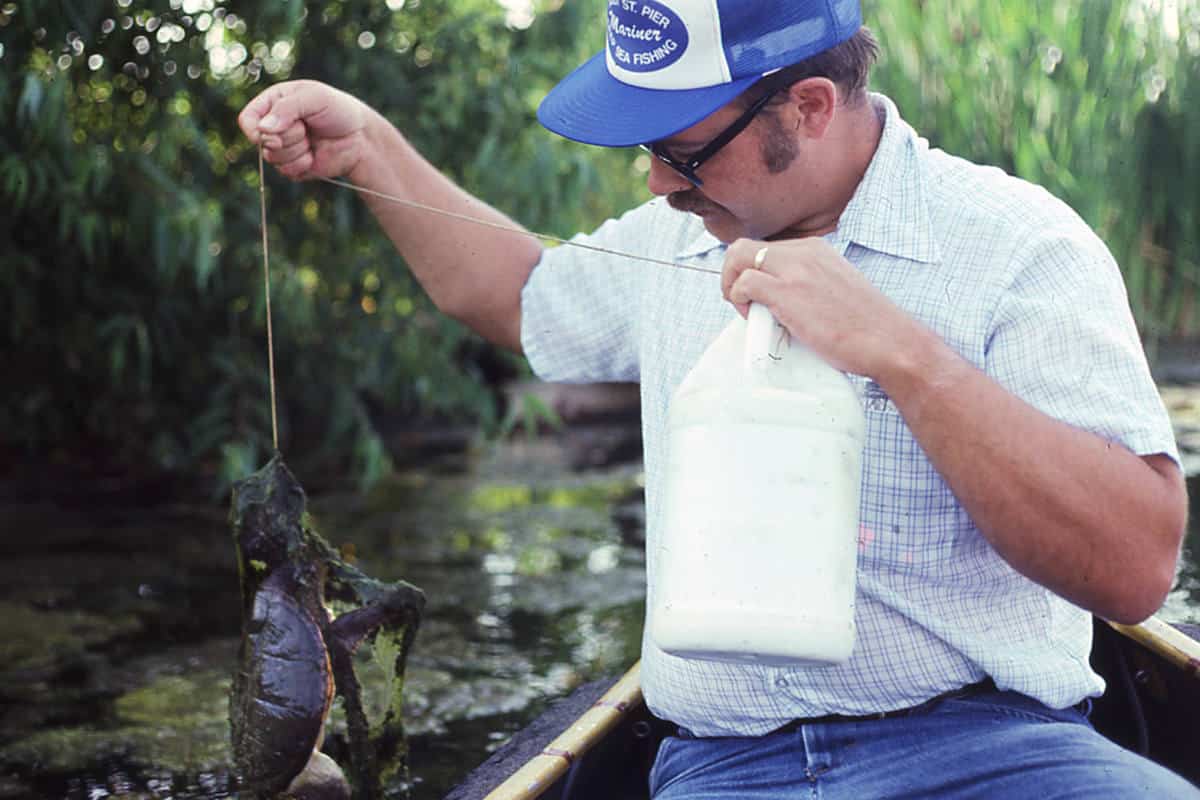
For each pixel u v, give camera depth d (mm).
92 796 3148
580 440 8180
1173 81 5793
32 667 4051
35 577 5121
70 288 6066
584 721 2404
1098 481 1745
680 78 1908
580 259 2465
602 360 2477
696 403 1804
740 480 1756
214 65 5715
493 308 2557
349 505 6441
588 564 5328
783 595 1732
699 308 2188
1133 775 1828
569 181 5910
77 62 5238
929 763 1937
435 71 5855
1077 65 5816
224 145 5938
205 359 6430
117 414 6809
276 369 6508
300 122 2373
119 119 5562
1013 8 5879
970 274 1954
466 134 5934
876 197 2004
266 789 2127
